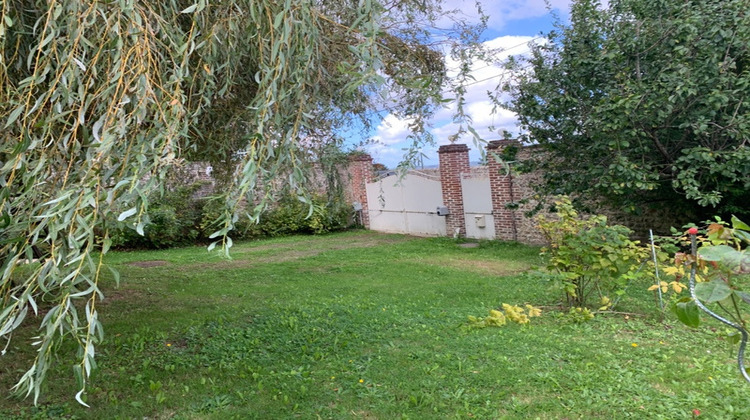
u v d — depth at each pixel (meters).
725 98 5.59
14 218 1.51
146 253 12.30
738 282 4.64
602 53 6.46
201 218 13.61
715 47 5.86
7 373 3.82
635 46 6.29
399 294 6.62
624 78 6.27
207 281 8.15
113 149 1.57
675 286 4.73
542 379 3.58
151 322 5.28
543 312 5.55
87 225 1.39
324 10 2.62
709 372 3.62
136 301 6.48
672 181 6.44
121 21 1.83
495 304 5.94
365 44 1.77
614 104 6.04
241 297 6.71
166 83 1.81
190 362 4.08
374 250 11.38
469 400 3.31
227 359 4.17
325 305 6.00
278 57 1.95
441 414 3.14
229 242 1.65
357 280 7.82
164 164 1.59
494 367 3.84
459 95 2.16
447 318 5.30
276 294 6.86
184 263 10.61
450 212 12.75
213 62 2.32
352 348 4.39
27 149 1.56
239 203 1.73
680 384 3.45
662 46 6.32
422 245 11.72
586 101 6.99
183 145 2.53
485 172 11.67
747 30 5.57
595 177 7.21
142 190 1.49
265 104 1.79
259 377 3.78
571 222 5.39
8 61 2.11
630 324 4.90
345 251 11.42
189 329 4.96
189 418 3.16
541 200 8.20
